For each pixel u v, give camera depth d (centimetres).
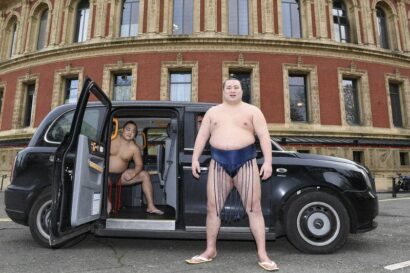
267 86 1902
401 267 355
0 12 2534
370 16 2186
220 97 1873
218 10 2002
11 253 415
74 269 349
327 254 412
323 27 2050
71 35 2188
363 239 508
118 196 503
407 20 2314
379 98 2061
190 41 1917
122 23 2131
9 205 448
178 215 414
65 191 337
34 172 448
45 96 2094
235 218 392
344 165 440
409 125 2114
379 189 1877
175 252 425
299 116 1961
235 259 388
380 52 2089
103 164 429
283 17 2103
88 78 367
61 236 329
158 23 2020
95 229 413
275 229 417
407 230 586
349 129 1941
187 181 423
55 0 2238
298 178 425
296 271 341
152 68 1936
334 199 416
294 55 1962
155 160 575
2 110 2264
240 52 1927
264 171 332
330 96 1959
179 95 1952
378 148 1942
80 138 365
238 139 342
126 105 455
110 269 349
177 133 441
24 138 2061
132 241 489
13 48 2444
